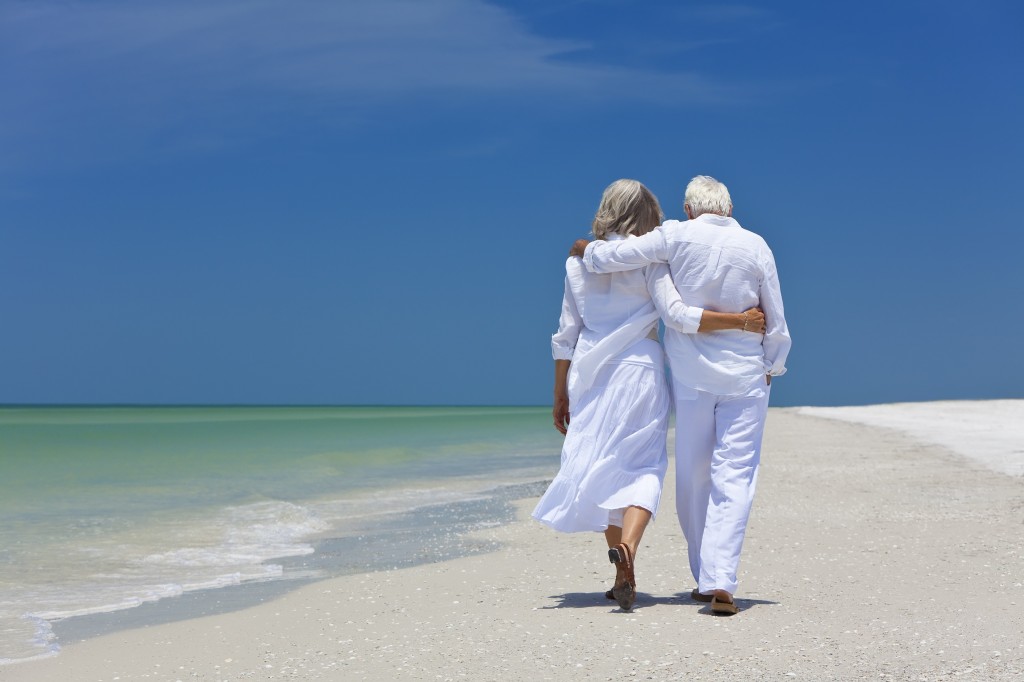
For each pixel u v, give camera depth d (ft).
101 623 15.39
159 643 13.53
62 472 41.83
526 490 36.78
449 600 15.53
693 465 14.17
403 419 140.15
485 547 22.22
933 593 14.43
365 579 18.08
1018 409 113.70
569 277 14.69
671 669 10.36
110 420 128.26
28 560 21.36
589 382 14.14
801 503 26.12
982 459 39.40
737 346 13.71
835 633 11.89
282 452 55.52
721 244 13.74
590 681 10.09
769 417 103.81
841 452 46.06
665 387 14.28
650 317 14.12
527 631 12.72
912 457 41.73
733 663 10.48
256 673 11.43
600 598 15.06
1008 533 20.12
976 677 9.55
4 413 191.42
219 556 21.90
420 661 11.43
